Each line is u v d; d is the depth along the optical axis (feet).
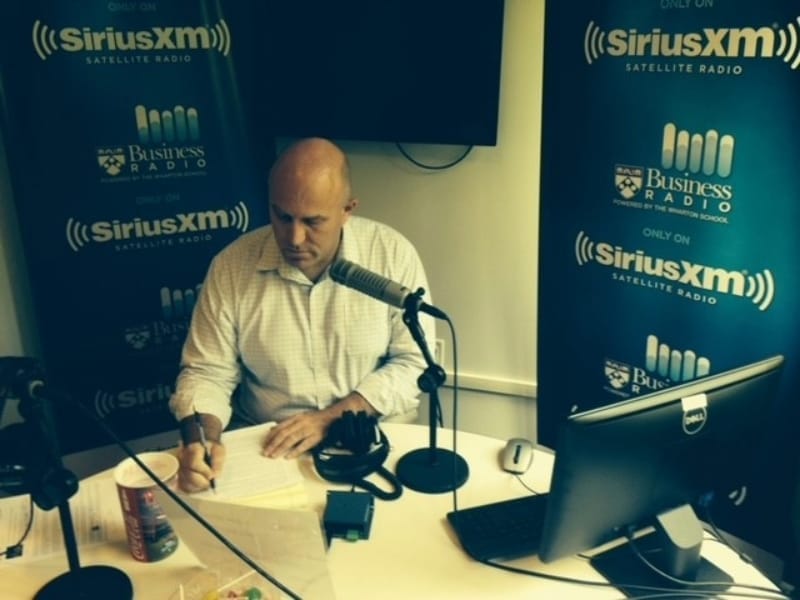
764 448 6.65
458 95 8.01
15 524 4.74
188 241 8.59
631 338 7.36
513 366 8.96
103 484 5.15
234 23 8.23
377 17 8.07
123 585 4.21
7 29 7.34
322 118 8.69
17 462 3.90
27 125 7.64
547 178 7.52
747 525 6.96
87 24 7.57
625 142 6.89
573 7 6.90
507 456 5.37
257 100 8.87
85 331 8.39
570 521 4.08
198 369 6.39
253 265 6.39
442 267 8.90
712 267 6.61
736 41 6.01
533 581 4.35
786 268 6.19
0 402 3.79
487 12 7.63
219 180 8.55
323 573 3.90
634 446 4.02
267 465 5.24
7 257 8.41
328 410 5.91
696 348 6.91
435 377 5.11
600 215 7.25
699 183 6.50
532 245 8.41
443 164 8.52
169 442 9.23
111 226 8.20
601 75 6.88
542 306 7.97
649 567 4.39
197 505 3.88
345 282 5.32
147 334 8.69
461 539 4.62
